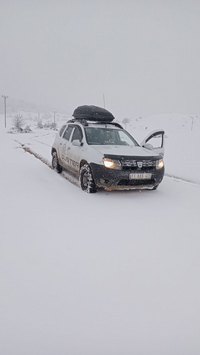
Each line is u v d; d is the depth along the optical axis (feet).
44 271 7.80
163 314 6.21
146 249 9.71
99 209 14.32
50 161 31.07
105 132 21.74
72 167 21.33
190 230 11.83
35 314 5.97
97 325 5.75
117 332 5.58
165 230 11.71
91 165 17.67
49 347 5.09
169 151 41.96
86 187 18.34
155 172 17.89
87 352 5.03
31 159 31.45
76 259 8.64
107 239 10.40
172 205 15.80
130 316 6.08
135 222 12.58
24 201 14.78
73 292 6.88
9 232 10.48
